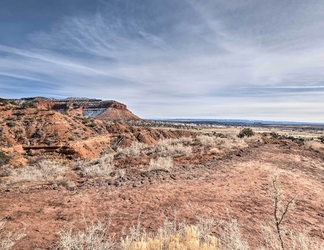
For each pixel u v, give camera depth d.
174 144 18.05
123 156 15.50
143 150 17.64
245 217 4.87
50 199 6.32
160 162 10.80
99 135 35.34
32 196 6.61
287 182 7.49
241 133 26.58
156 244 3.01
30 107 33.34
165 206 5.67
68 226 4.50
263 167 9.78
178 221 4.69
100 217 5.02
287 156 12.64
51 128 28.39
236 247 3.03
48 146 24.67
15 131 25.67
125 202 6.04
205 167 10.39
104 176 9.69
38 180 9.44
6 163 18.31
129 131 45.50
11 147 22.73
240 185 7.37
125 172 10.18
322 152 14.81
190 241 3.00
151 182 8.05
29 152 23.36
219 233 4.03
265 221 4.62
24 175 9.91
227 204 5.72
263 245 3.58
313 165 10.70
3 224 4.53
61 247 3.52
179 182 7.95
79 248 3.16
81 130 32.12
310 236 3.96
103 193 6.90
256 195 6.35
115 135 39.69
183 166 10.77
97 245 3.36
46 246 3.67
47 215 5.13
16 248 3.59
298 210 5.23
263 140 22.03
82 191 7.18
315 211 5.23
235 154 13.35
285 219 4.70
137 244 3.09
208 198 6.21
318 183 7.73
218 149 15.20
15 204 5.84
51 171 11.16
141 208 5.56
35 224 4.60
